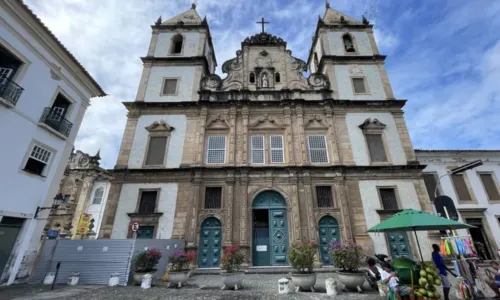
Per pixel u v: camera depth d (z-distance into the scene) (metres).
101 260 11.15
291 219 15.39
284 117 18.56
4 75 10.44
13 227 10.44
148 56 21.44
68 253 11.31
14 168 10.32
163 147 17.66
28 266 10.80
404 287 6.98
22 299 7.96
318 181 16.45
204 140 17.78
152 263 10.95
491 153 19.33
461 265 8.24
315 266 14.08
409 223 7.82
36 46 11.34
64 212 24.53
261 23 23.17
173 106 18.94
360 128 18.31
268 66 20.92
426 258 14.49
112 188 16.02
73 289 9.62
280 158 17.38
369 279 9.33
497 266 8.23
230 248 10.51
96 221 24.77
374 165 16.83
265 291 9.17
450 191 18.22
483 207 17.66
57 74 12.48
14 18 10.41
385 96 19.83
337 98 19.70
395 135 18.19
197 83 20.34
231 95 19.41
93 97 15.21
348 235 14.91
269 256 14.98
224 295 8.56
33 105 11.20
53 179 12.26
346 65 21.33
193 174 16.38
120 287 10.06
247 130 18.02
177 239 14.02
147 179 16.38
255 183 16.30
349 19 24.83
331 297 8.13
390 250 14.80
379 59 21.48
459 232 16.66
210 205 15.93
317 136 18.08
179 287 9.96
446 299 7.60
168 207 15.60
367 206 15.84
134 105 18.80
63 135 12.68
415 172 16.72
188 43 22.56
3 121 9.93
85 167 26.70
